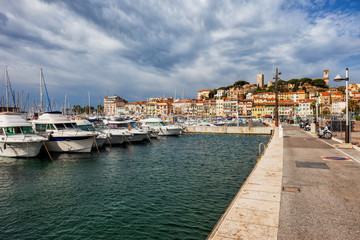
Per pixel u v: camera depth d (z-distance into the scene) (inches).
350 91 7135.8
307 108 5871.1
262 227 233.1
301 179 402.9
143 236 429.1
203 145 1643.7
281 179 401.1
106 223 480.1
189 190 668.1
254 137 2198.6
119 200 597.9
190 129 2674.7
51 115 1245.7
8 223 487.8
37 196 632.4
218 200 590.6
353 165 513.0
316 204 291.9
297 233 221.3
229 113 6771.7
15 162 1018.7
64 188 695.1
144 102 7475.4
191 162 1058.7
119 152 1316.4
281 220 248.4
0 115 1093.1
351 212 267.6
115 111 7716.5
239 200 306.0
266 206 285.4
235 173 853.8
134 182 749.3
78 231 452.8
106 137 1485.0
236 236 215.8
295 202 298.5
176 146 1587.1
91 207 557.9
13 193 655.1
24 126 1114.7
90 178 797.9
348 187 358.0
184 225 466.0
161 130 2188.7
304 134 1331.2
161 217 500.4
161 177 805.9
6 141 1029.2
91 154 1229.1
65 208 555.2
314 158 597.0
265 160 572.4
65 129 1228.5
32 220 499.2
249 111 6643.7
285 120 3467.0
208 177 802.2
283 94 7140.8
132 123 1819.6
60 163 1019.9
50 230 458.9
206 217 498.3
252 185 369.4
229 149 1456.7
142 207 552.4
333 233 221.1
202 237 422.6
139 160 1104.2
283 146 826.8
